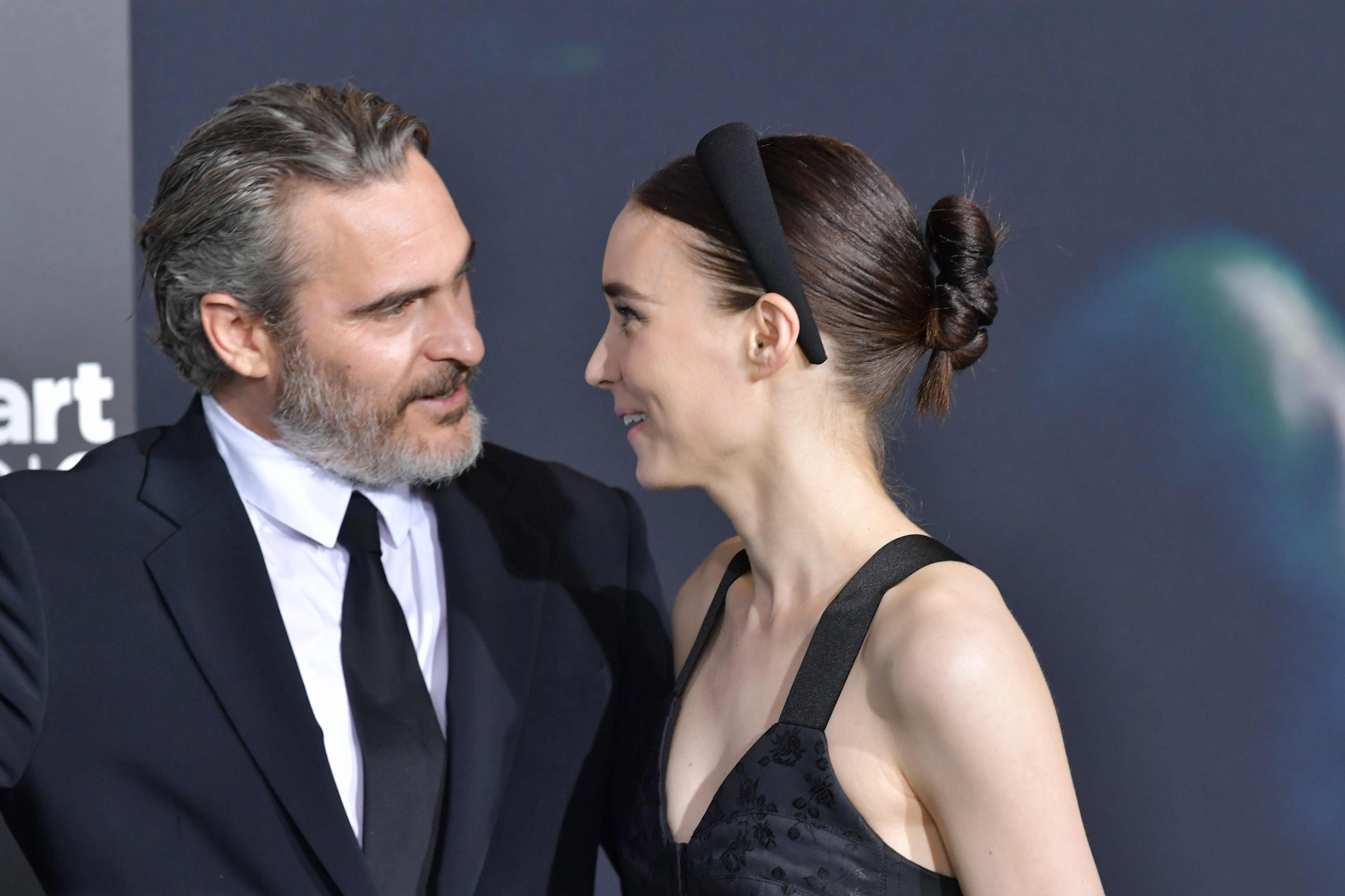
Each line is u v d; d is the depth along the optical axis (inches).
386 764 102.3
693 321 90.4
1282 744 203.9
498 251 218.2
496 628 111.5
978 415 209.2
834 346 89.9
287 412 105.7
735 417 91.2
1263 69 204.5
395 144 104.2
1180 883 205.3
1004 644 80.1
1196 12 205.0
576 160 216.5
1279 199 204.5
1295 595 204.2
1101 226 207.9
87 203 211.9
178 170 106.8
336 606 110.2
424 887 100.5
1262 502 205.5
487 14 215.9
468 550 114.9
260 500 109.0
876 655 84.0
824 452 91.7
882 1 209.5
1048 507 209.0
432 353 106.1
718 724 96.4
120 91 212.7
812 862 83.4
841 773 84.0
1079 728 207.9
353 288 102.0
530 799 108.6
